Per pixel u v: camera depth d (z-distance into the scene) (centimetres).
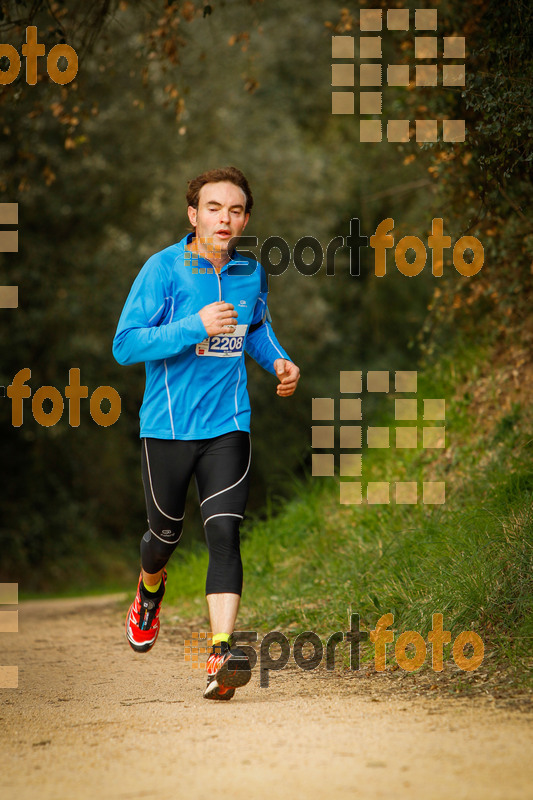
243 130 4962
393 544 1401
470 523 1257
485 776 574
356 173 5278
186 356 937
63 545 4769
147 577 1008
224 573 925
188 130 4519
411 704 816
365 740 678
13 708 958
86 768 657
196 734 734
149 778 616
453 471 1675
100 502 5159
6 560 4534
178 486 953
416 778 577
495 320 1845
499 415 1712
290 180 5016
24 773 657
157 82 3972
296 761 631
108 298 4316
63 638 1662
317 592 1465
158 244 4394
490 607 1046
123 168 4250
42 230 4184
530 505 1164
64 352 4188
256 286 980
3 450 4666
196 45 4288
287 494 2458
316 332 5212
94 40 1705
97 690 1045
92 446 4844
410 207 3525
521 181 1532
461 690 858
